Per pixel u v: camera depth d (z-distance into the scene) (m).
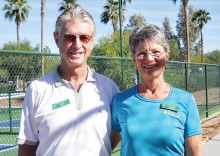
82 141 2.73
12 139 9.56
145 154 2.67
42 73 7.10
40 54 6.17
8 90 7.25
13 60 6.90
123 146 2.79
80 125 2.75
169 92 2.80
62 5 37.69
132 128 2.72
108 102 2.92
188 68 13.23
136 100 2.81
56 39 2.93
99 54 31.78
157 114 2.71
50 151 2.73
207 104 14.72
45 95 2.78
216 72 17.17
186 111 2.74
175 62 11.59
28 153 2.84
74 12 2.85
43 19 34.19
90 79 2.89
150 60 2.76
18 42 44.97
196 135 2.73
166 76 11.00
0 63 6.80
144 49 2.79
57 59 7.12
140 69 2.82
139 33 2.82
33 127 2.81
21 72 7.04
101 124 2.82
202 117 14.66
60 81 2.82
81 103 2.79
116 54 30.92
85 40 2.84
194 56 69.56
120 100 2.87
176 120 2.69
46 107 2.75
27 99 2.83
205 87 14.70
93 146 2.76
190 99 2.77
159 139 2.65
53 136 2.72
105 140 2.84
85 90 2.85
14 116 10.02
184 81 12.52
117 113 2.86
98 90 2.91
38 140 2.84
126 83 9.39
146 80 2.80
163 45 2.81
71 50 2.83
